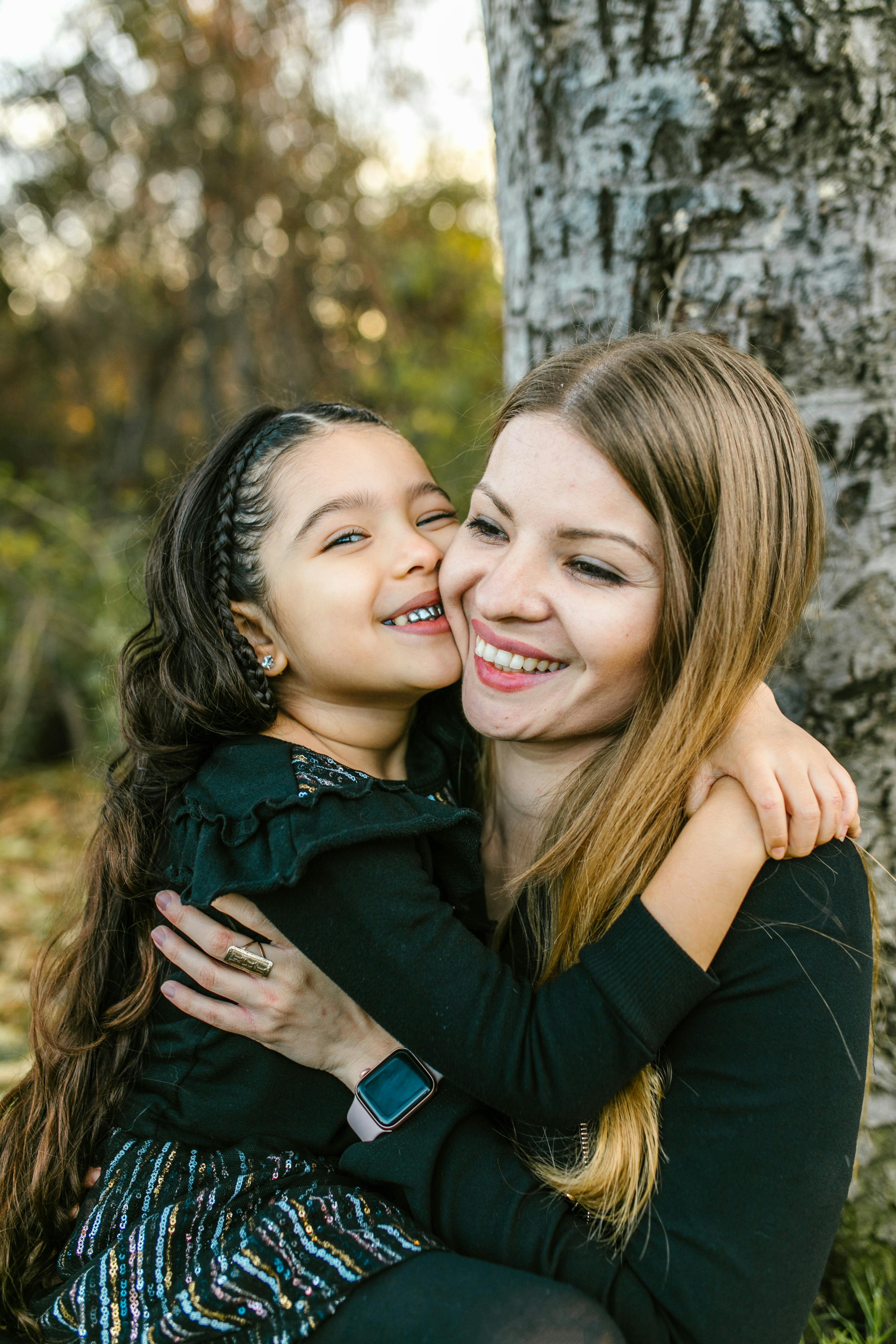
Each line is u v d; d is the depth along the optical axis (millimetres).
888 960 1658
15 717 4961
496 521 1268
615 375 1188
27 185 5457
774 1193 1079
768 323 1593
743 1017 1121
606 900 1232
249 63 4945
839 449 1598
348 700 1486
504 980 1185
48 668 5125
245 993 1282
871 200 1532
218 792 1336
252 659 1468
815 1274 1094
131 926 1501
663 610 1193
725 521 1177
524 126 1732
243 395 5715
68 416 6977
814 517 1279
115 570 4746
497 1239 1135
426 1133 1204
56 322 6527
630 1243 1105
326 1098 1321
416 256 5449
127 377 6680
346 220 5422
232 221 5441
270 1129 1325
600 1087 1096
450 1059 1146
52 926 1713
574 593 1193
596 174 1645
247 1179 1257
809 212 1552
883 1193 1663
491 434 1465
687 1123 1134
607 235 1659
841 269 1555
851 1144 1116
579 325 1715
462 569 1322
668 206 1605
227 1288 1096
